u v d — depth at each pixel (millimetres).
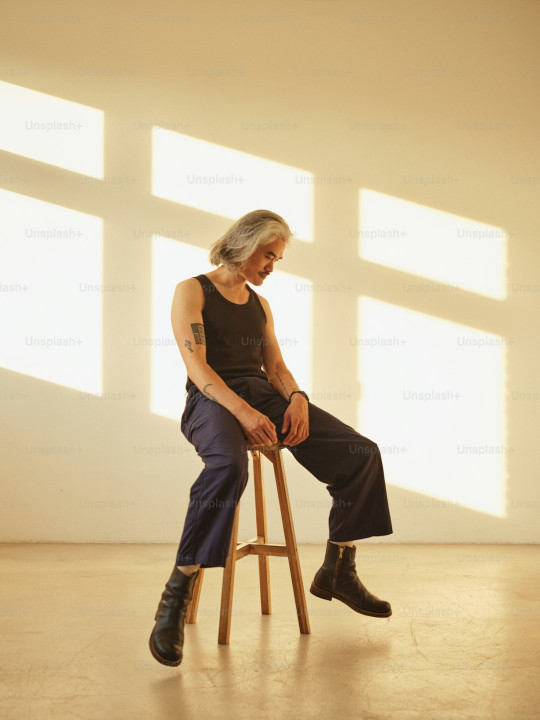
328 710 1429
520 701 1480
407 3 3832
